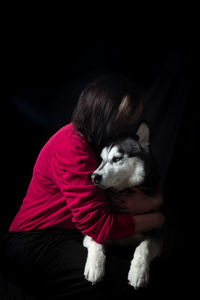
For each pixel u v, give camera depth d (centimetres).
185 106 600
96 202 168
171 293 180
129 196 204
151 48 782
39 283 172
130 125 199
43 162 186
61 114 640
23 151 491
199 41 724
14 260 177
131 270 165
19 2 762
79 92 725
